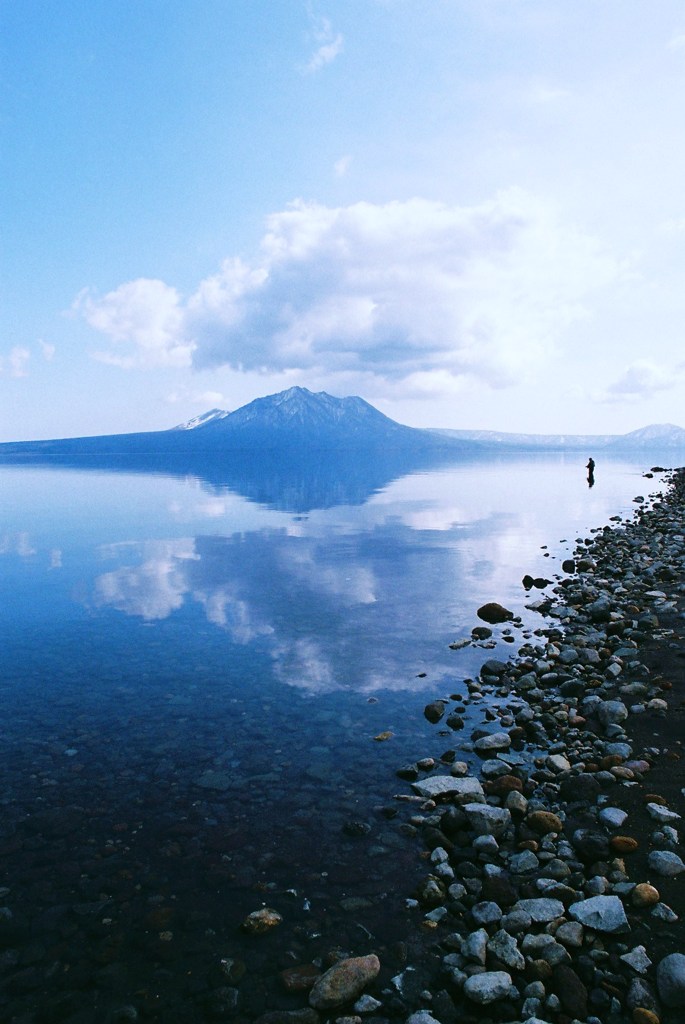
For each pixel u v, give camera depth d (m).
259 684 4.23
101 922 2.20
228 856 2.52
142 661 4.67
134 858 2.51
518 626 5.56
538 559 8.84
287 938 2.12
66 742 3.43
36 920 2.21
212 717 3.74
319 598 6.62
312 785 3.02
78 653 4.84
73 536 11.30
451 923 2.18
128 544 10.35
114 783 3.03
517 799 2.82
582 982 1.95
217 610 6.14
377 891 2.33
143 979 1.99
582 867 2.43
